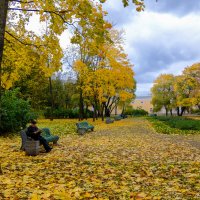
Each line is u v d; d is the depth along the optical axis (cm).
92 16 1053
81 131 2238
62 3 1051
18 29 1259
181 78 6925
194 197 633
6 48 1288
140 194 651
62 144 1614
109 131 2598
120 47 3728
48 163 1038
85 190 695
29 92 4025
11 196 628
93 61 3872
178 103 7156
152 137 2103
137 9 973
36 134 1312
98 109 5788
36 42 1205
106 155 1236
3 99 2023
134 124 3791
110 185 740
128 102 7881
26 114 2128
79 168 956
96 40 1095
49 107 5188
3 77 1409
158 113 12162
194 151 1385
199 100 6844
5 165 979
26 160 1096
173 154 1280
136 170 929
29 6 1170
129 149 1435
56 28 1117
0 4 857
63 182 772
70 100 6338
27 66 1398
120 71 3709
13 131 2039
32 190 678
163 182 770
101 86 3688
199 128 2855
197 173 866
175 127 3142
